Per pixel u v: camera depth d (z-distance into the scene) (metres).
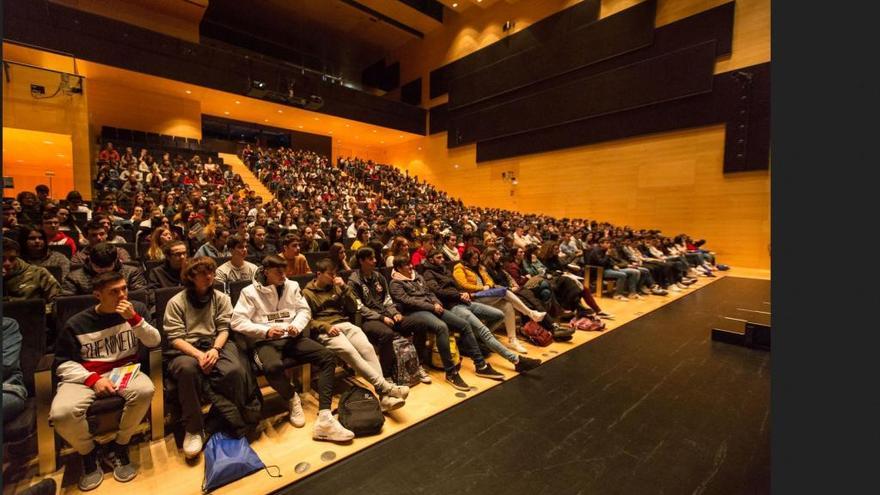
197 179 9.88
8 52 8.68
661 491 1.63
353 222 7.84
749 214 8.64
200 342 2.08
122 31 9.89
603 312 4.34
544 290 3.95
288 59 17.59
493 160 14.31
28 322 1.94
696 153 9.38
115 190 7.79
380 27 16.06
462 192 15.62
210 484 1.62
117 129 10.97
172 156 11.10
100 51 9.57
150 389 1.76
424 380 2.68
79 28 9.26
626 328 3.94
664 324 4.08
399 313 2.88
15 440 1.62
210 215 6.26
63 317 2.08
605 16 10.86
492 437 2.02
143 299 2.17
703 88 9.09
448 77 15.78
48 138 7.67
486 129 14.27
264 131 16.02
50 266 2.82
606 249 5.72
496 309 3.17
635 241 6.83
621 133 10.67
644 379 2.73
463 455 1.87
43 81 7.55
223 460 1.68
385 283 2.99
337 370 2.75
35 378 1.65
